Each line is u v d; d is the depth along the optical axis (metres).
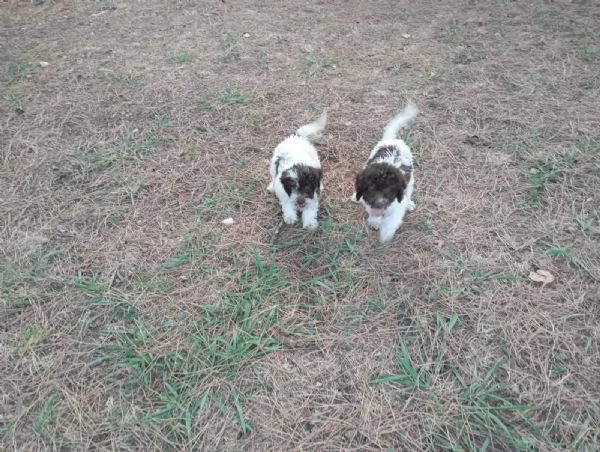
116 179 1.65
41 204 1.55
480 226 1.42
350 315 1.20
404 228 1.43
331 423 0.99
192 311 1.22
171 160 1.74
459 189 1.56
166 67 2.34
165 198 1.57
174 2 3.09
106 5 3.08
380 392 1.04
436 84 2.13
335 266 1.33
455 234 1.40
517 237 1.38
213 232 1.45
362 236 1.42
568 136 1.76
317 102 2.04
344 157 1.74
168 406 1.01
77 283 1.28
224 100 2.06
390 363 1.09
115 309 1.23
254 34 2.64
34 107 2.05
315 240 1.41
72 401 1.04
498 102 1.98
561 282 1.24
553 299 1.21
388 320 1.18
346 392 1.05
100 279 1.31
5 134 1.88
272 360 1.10
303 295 1.25
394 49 2.44
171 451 0.95
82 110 2.03
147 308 1.22
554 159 1.64
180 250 1.38
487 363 1.08
